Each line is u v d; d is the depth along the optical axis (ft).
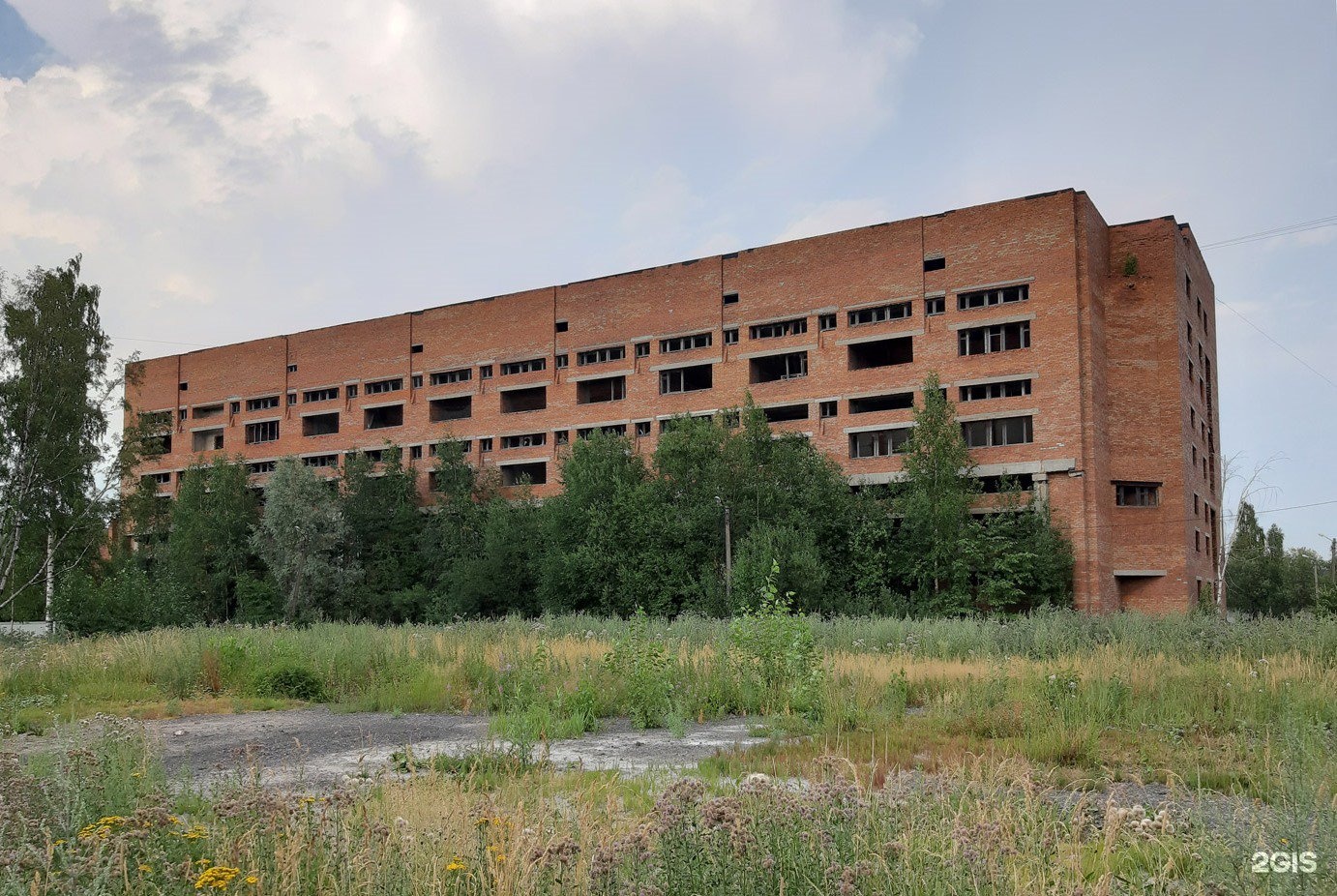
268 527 232.73
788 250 216.74
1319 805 20.99
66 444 151.53
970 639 97.04
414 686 69.67
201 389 301.22
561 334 244.63
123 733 37.37
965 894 19.52
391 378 268.00
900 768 36.94
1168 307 193.67
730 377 220.64
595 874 19.26
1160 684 55.88
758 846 19.75
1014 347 192.95
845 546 189.88
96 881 18.30
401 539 245.65
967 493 184.96
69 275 162.20
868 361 217.56
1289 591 323.57
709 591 181.06
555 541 209.46
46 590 149.07
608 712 60.85
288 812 23.43
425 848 21.98
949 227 198.59
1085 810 28.55
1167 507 189.67
